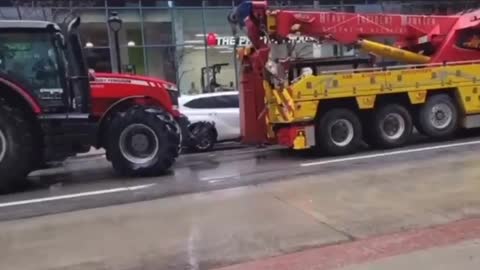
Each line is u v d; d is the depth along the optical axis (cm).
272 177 870
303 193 727
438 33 1241
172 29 2484
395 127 1154
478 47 1255
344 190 731
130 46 2423
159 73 2483
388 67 1160
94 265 493
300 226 576
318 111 1096
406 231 543
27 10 2127
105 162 1205
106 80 958
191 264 487
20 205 763
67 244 555
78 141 913
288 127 1102
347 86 1103
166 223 616
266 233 559
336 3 2612
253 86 1158
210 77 2489
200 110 1326
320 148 1098
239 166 1017
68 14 2106
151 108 966
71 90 910
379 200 666
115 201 753
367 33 1204
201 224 603
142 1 2436
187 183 860
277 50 1149
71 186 897
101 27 2364
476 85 1223
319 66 1126
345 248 503
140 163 945
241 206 674
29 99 861
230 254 506
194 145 1287
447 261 454
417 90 1168
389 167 895
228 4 2559
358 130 1116
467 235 518
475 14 1227
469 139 1204
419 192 694
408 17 1237
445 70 1193
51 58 893
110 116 948
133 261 499
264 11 1137
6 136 857
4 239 586
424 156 994
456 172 807
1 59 863
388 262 459
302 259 481
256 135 1164
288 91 1080
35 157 897
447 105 1205
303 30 1152
